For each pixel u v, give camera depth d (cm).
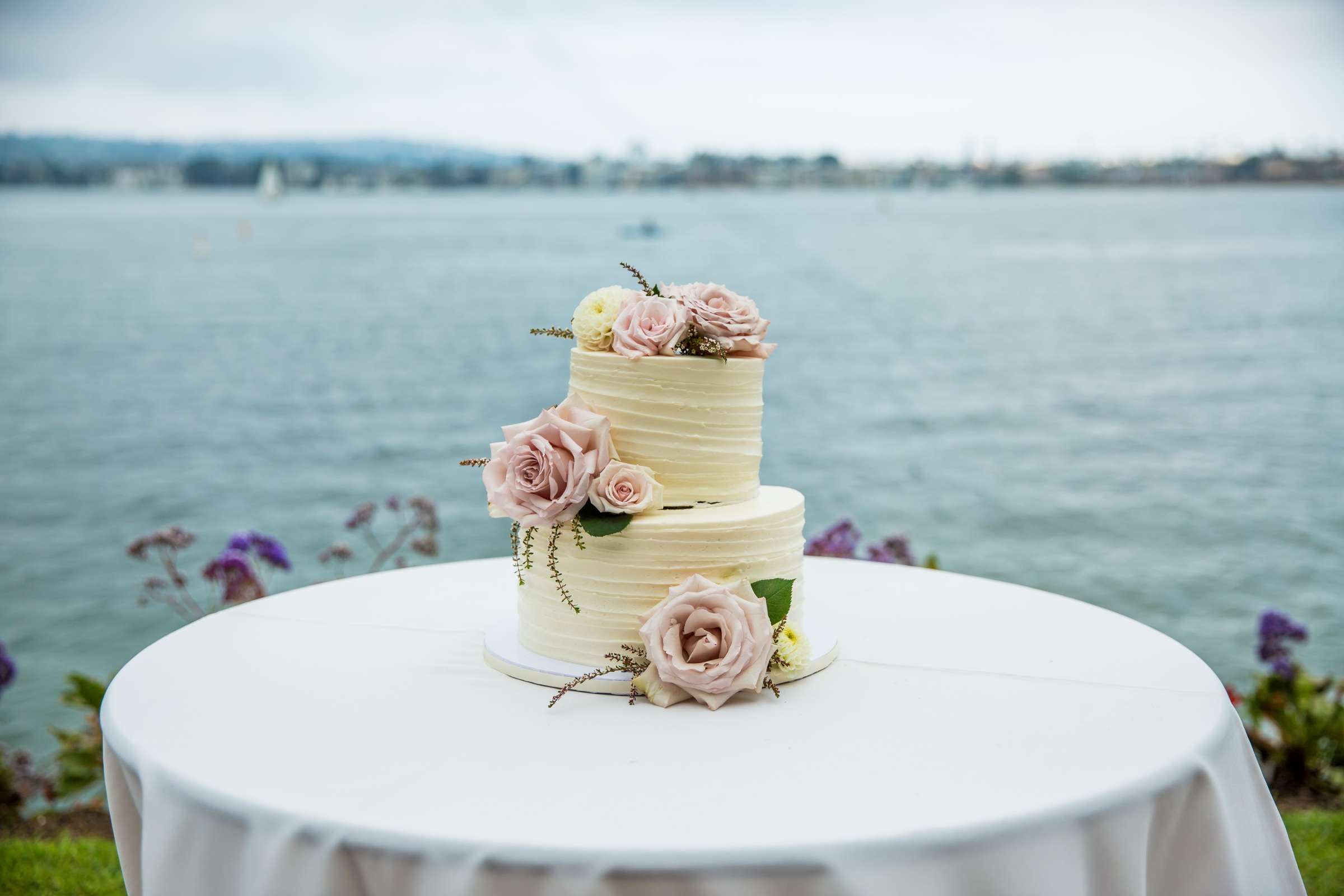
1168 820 178
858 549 461
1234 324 3584
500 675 227
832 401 2327
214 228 10319
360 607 279
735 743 190
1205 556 1166
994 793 167
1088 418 2105
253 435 1969
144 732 193
